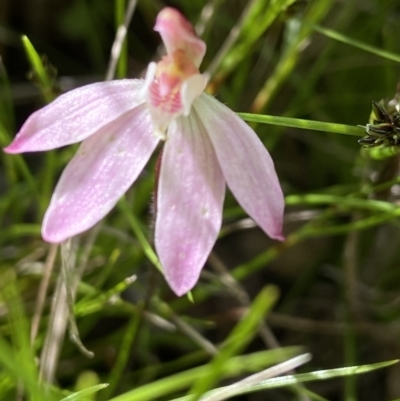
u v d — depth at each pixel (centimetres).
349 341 9
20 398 7
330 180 11
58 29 12
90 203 6
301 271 11
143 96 6
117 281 9
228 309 10
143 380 8
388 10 10
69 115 6
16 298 6
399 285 10
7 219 10
